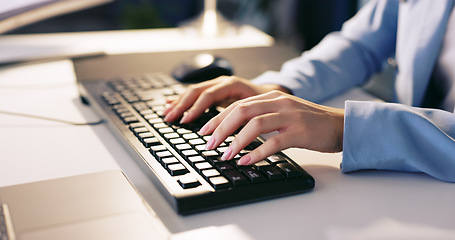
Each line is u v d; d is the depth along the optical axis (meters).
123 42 1.07
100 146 0.56
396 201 0.43
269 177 0.44
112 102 0.66
